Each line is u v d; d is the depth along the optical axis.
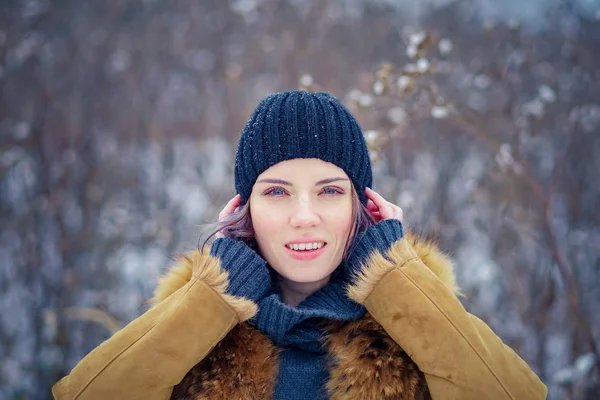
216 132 5.73
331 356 1.51
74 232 4.00
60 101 5.07
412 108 2.90
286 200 1.55
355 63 5.12
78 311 3.29
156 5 6.13
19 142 4.45
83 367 1.49
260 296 1.53
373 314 1.49
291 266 1.53
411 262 1.53
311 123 1.55
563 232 3.52
